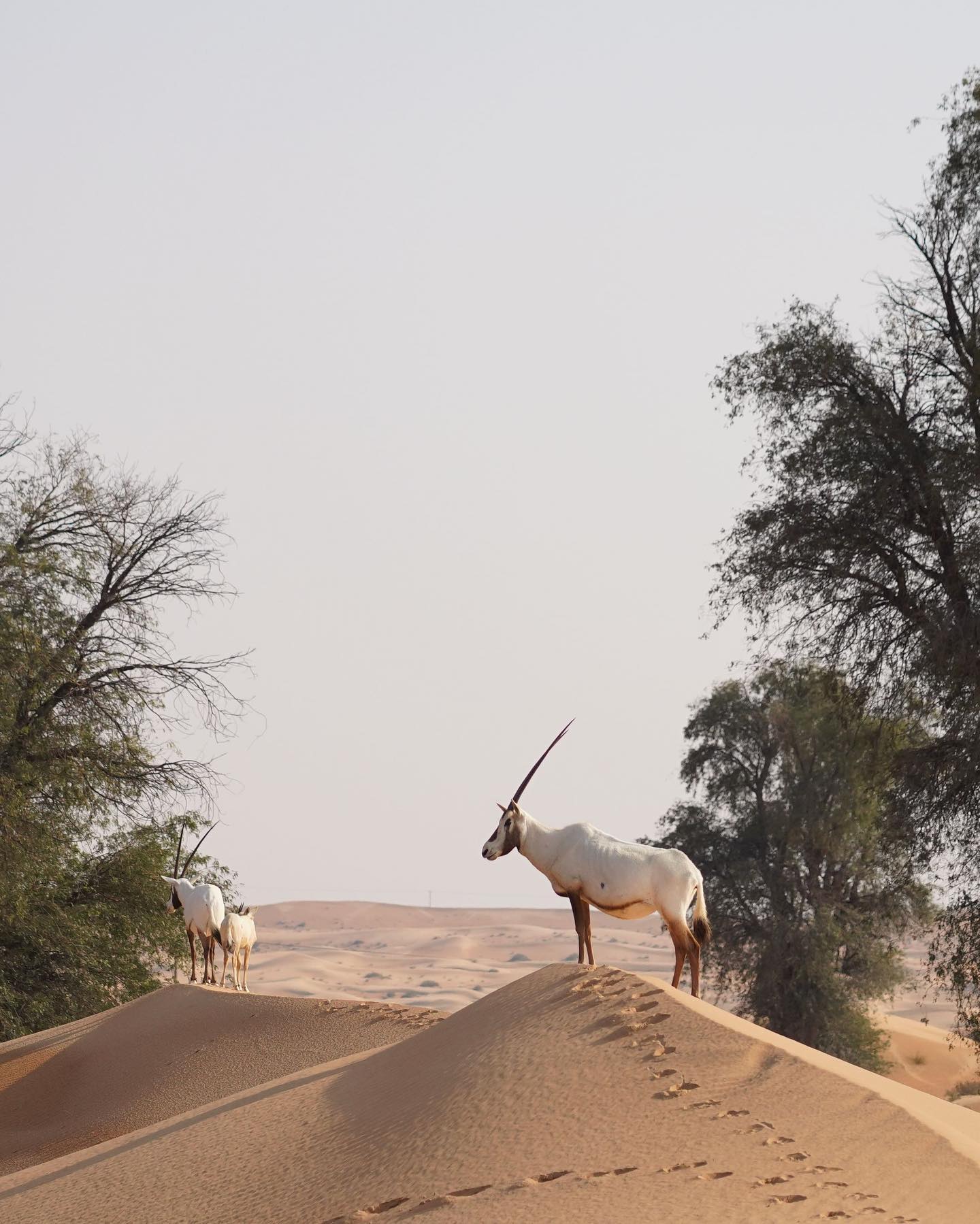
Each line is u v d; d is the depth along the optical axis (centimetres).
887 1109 1305
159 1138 1984
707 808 7400
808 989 6719
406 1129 1510
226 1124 1927
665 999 1680
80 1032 3566
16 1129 2964
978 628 2944
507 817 1923
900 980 6762
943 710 3183
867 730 3384
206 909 3659
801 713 6588
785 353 3247
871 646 3206
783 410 3266
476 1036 1795
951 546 3073
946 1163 1182
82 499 4278
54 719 4150
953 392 3136
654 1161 1229
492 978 19950
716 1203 1102
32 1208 1748
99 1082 3147
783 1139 1248
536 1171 1262
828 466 3155
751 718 7262
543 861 1923
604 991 1773
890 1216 1061
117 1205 1642
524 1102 1462
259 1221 1393
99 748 4203
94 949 4500
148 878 4759
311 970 19788
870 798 3631
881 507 3088
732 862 7125
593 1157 1268
